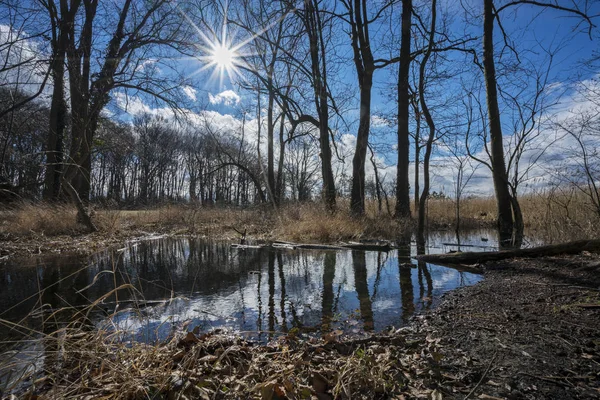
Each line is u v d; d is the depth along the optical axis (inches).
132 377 72.1
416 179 645.9
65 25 424.2
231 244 384.2
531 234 404.2
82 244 352.2
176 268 238.7
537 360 87.7
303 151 1205.1
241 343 101.3
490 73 462.0
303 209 476.7
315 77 600.7
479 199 711.1
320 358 90.1
